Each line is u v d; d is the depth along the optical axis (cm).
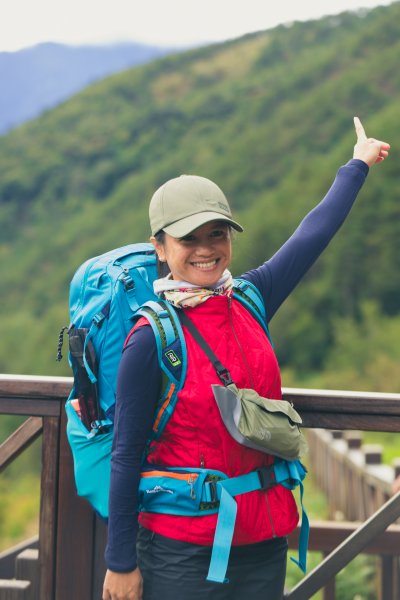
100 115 12656
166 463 217
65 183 11475
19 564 322
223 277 224
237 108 11281
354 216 6034
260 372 219
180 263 219
